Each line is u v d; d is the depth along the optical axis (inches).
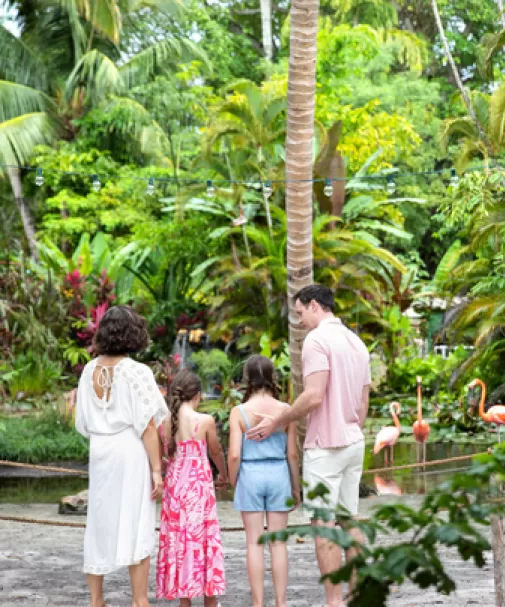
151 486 184.7
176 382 197.9
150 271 915.4
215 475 458.9
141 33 1155.9
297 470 197.0
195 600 212.7
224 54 1160.8
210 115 697.0
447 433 582.9
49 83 1101.7
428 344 866.8
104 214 947.3
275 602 193.9
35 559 261.9
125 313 184.2
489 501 94.0
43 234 1019.3
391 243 1152.2
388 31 1112.2
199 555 190.9
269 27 1254.9
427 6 1293.1
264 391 195.2
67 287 801.6
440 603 195.8
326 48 1021.2
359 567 80.3
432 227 1205.7
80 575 237.9
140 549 180.4
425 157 1121.4
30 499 423.5
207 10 1266.0
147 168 955.3
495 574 169.5
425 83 1138.7
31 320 708.7
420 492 402.9
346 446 187.9
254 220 754.8
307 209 319.9
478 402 595.8
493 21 1305.4
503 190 584.1
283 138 708.7
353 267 688.4
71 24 1063.6
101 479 181.9
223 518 365.7
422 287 844.6
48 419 581.9
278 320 704.4
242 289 720.3
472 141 569.3
